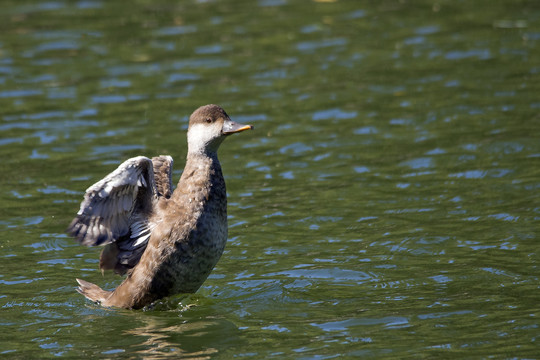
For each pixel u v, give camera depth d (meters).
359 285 10.11
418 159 14.12
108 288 10.52
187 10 22.98
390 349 8.30
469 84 17.45
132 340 8.88
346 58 19.20
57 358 8.45
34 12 22.89
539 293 9.52
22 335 9.05
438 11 22.44
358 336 8.66
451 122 15.61
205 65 18.94
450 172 13.55
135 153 14.53
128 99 17.14
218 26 21.56
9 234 11.77
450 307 9.29
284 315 9.38
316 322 9.12
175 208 9.57
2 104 16.94
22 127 15.82
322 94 17.27
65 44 20.39
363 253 11.01
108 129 15.66
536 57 18.73
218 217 9.70
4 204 12.73
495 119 15.59
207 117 9.73
